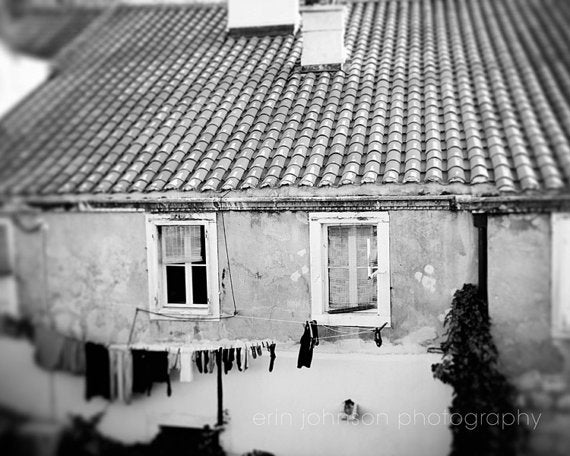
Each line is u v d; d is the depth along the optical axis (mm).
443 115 9844
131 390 9586
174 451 9656
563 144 8797
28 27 12820
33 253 9961
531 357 8375
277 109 10594
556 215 8133
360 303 9148
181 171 9391
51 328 9930
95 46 13734
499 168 8383
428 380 8695
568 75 10812
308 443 9172
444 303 8680
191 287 9703
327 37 11430
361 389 8945
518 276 8359
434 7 14133
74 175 9852
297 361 9125
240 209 9086
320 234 9008
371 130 9602
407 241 8711
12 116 11391
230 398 9414
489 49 11812
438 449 8711
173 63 12797
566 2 13508
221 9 14992
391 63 11734
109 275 9773
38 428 9641
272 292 9234
